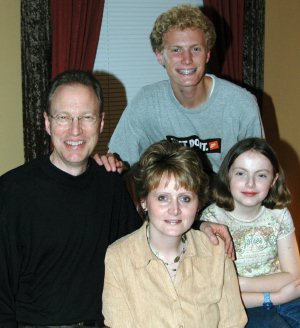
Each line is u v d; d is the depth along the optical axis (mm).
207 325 1817
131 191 2027
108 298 1817
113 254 1834
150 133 2463
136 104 2443
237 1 3564
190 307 1805
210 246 1895
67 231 1849
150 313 1792
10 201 1811
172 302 1797
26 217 1823
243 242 2145
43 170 1858
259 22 3645
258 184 2078
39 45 3266
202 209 2248
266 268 2168
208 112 2365
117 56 3656
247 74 3688
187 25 2232
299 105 4023
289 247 2172
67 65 3322
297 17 3877
